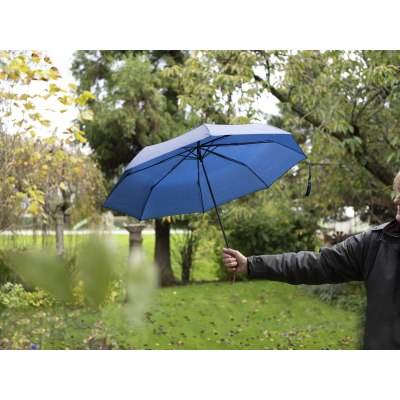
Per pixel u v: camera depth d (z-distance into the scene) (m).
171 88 6.21
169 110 6.38
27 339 2.58
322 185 5.34
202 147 1.61
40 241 4.59
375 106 4.32
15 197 3.24
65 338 2.96
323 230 7.45
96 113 5.72
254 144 1.73
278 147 1.70
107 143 6.00
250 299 5.71
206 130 1.19
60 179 5.03
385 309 1.28
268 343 3.92
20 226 3.90
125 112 5.54
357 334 4.14
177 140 1.28
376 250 1.34
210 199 1.79
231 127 1.28
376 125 4.28
